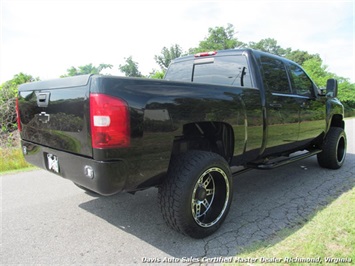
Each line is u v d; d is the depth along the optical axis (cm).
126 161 224
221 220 291
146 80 236
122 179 225
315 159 616
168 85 248
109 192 224
